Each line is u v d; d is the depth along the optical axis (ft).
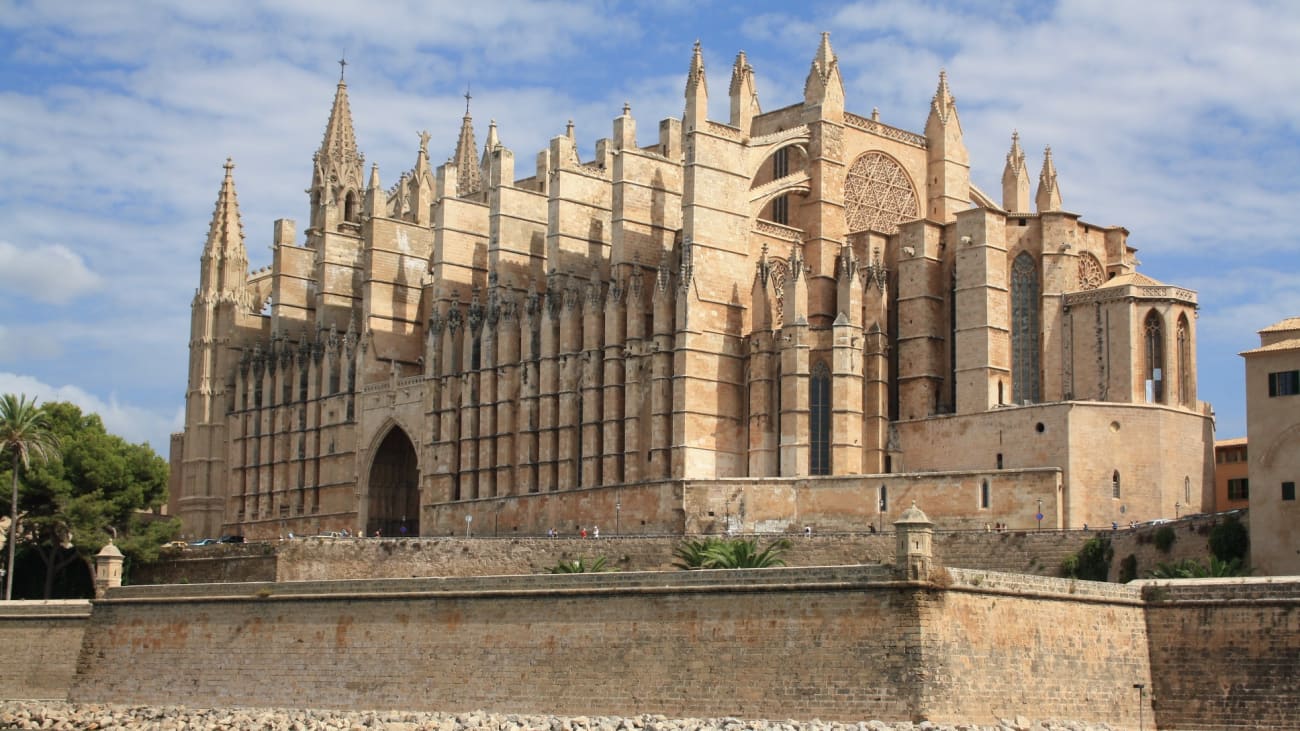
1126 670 258.78
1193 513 349.41
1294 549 282.36
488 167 555.69
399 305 489.26
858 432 376.89
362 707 291.17
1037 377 374.02
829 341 381.19
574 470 415.23
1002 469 348.38
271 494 508.53
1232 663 252.01
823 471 378.12
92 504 405.39
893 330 395.75
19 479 407.03
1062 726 238.68
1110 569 307.99
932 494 346.95
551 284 432.25
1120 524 340.59
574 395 417.90
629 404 400.26
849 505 355.15
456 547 366.63
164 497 434.30
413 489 486.38
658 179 424.87
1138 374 359.05
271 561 382.83
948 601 239.09
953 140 437.58
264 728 278.46
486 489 435.53
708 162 396.16
